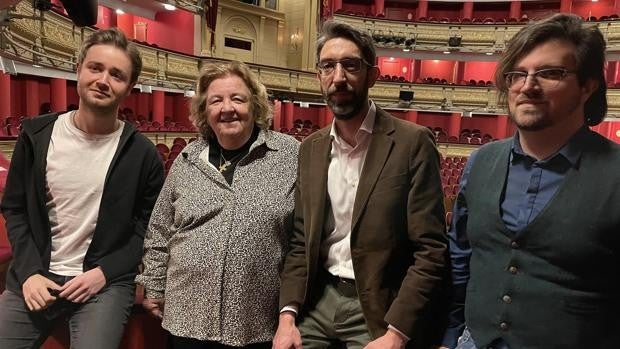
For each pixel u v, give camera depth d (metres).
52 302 1.02
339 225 1.06
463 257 0.98
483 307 0.86
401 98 10.33
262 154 1.11
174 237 1.06
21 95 5.25
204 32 8.40
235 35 10.13
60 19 5.07
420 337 0.98
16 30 4.02
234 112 1.06
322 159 1.06
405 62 11.33
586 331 0.76
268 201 1.05
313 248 1.04
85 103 1.06
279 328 1.02
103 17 7.29
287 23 10.87
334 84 0.98
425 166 0.98
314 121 10.73
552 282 0.78
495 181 0.87
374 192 0.99
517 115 0.79
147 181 1.19
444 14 11.22
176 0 7.64
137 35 8.09
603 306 0.76
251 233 1.02
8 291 1.08
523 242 0.80
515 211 0.82
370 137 1.03
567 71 0.75
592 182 0.75
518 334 0.81
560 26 0.75
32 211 1.08
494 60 10.45
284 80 9.74
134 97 7.44
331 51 0.98
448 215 2.67
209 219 1.04
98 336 1.02
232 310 1.00
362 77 0.99
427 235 0.97
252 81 1.12
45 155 1.08
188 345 1.03
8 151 3.87
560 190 0.77
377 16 10.66
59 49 5.08
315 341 1.06
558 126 0.79
